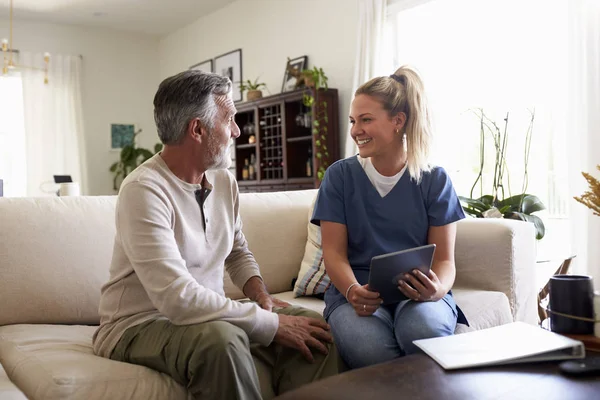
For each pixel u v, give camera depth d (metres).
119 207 1.31
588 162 3.04
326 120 4.67
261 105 5.27
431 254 1.36
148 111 7.67
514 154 3.64
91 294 1.70
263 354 1.44
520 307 1.97
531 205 2.97
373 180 1.65
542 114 3.48
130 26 7.18
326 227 1.63
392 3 4.41
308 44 5.22
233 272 1.68
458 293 1.88
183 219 1.38
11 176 6.61
